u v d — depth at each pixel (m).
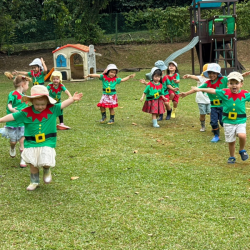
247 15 23.02
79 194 4.40
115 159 5.71
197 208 4.00
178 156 5.89
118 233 3.51
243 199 4.22
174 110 8.97
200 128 7.77
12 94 5.70
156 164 5.47
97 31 24.84
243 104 5.40
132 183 4.73
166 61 15.27
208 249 3.24
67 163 5.54
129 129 7.67
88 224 3.68
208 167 5.34
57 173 5.13
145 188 4.56
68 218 3.81
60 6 23.58
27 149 4.45
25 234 3.51
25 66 22.97
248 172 5.12
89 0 23.50
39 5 29.92
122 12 29.48
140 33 26.78
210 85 6.60
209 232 3.51
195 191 4.46
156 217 3.80
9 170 5.30
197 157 5.83
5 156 5.98
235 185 4.64
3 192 4.48
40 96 4.31
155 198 4.26
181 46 24.67
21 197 4.34
